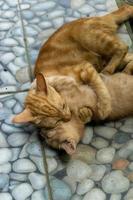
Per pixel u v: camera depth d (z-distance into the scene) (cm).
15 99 107
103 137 95
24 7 132
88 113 93
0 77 113
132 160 90
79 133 92
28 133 99
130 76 98
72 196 86
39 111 89
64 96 93
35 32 123
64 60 103
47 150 95
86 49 104
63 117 89
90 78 95
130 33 116
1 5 135
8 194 88
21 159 94
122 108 96
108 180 87
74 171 90
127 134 95
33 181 90
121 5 126
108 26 108
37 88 90
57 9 129
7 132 100
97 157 92
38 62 104
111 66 102
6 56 118
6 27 127
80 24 106
